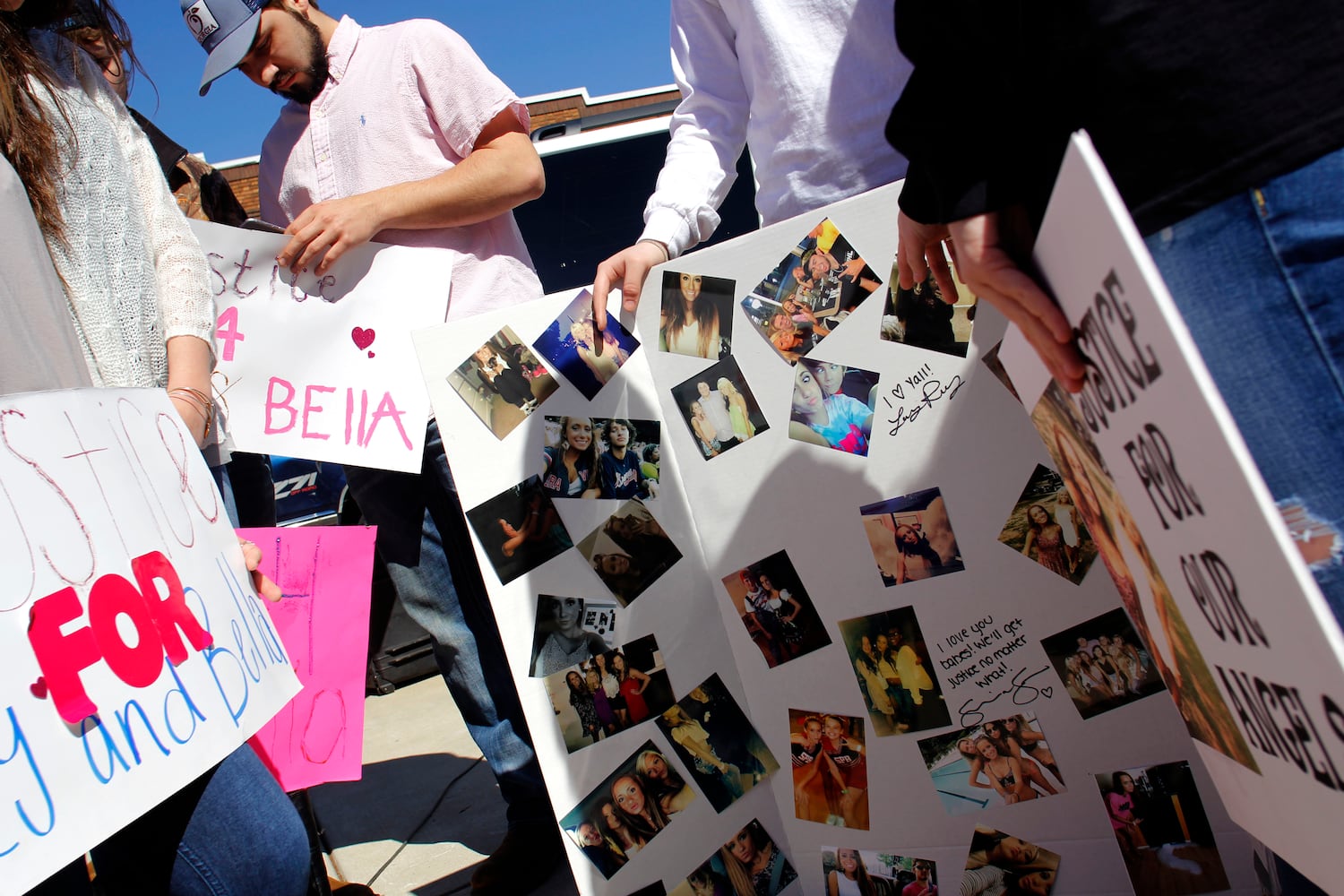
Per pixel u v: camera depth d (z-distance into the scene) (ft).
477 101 6.68
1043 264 2.90
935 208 3.66
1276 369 2.69
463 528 6.75
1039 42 2.94
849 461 4.89
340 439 6.44
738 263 5.06
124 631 3.42
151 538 3.73
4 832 2.80
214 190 7.68
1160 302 2.19
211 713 3.67
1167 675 3.47
